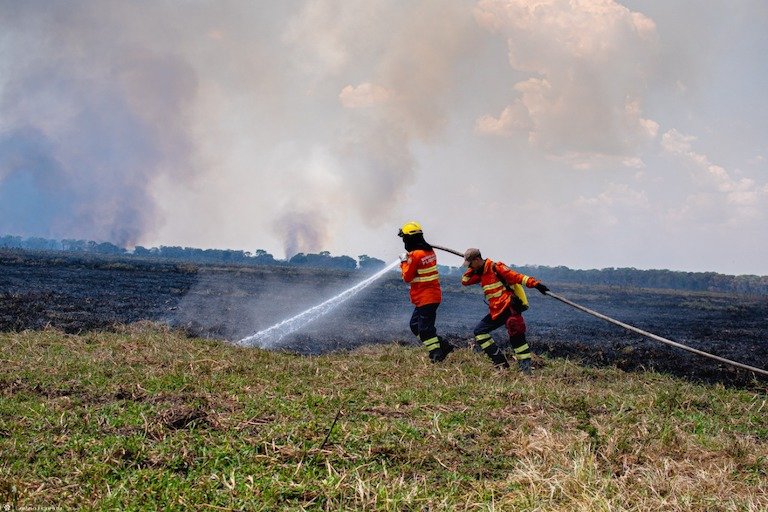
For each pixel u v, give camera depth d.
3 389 5.98
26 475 4.06
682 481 4.53
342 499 4.03
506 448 5.09
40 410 5.30
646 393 7.59
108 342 8.79
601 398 6.86
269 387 6.49
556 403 6.46
